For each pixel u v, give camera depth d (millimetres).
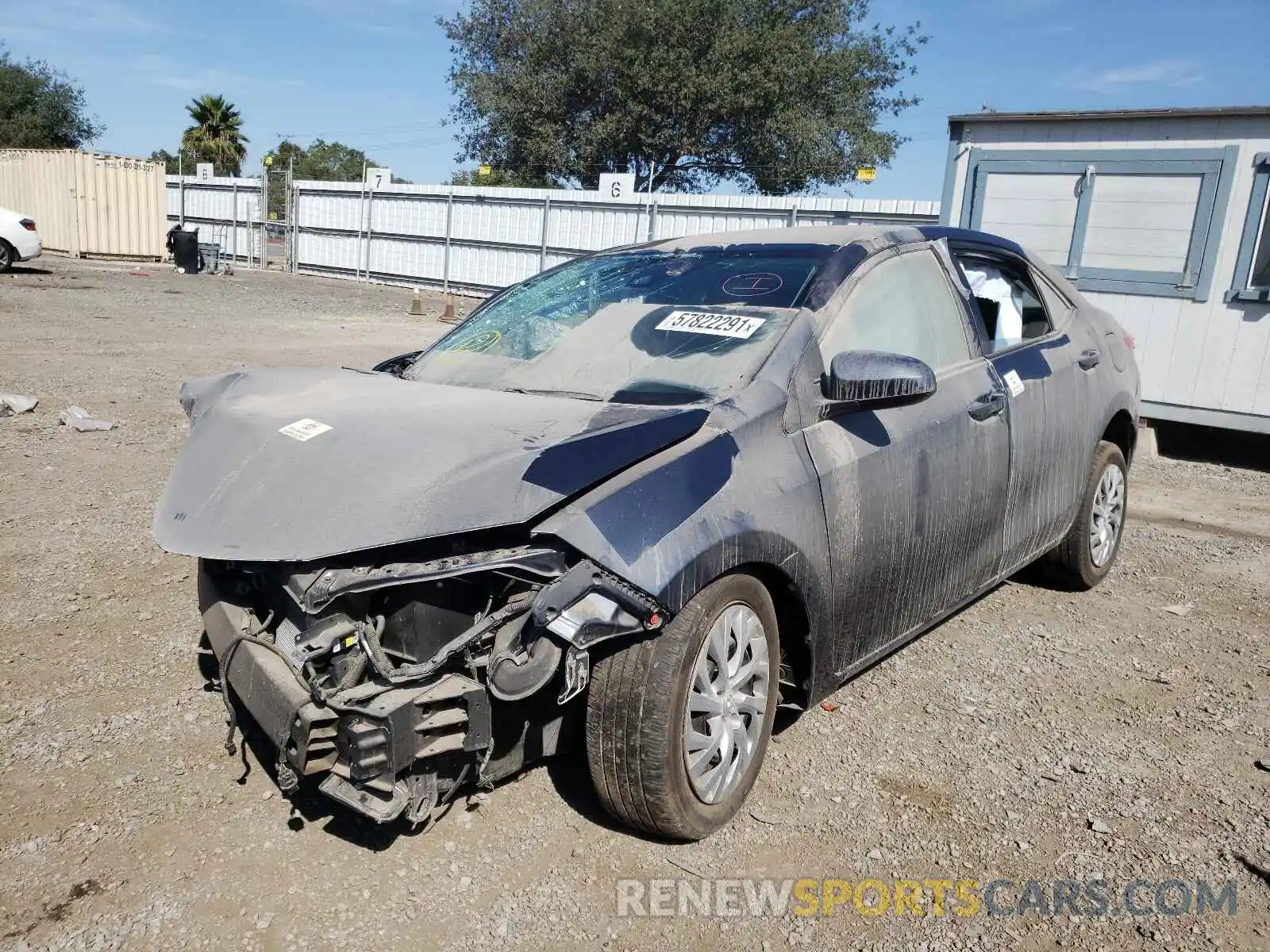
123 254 27516
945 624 4637
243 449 2926
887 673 4070
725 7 29672
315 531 2521
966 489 3672
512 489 2514
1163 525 6547
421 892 2633
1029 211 9078
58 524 5418
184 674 3793
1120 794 3176
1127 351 5254
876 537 3240
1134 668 4176
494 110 33594
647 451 2699
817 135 30719
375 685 2467
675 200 20453
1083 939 2514
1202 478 8055
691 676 2654
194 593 4570
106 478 6336
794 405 3053
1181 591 5191
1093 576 5051
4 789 3021
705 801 2789
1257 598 5102
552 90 32500
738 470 2789
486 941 2463
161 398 8875
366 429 2850
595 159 32781
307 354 12281
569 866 2756
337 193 28672
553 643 2439
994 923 2566
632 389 3180
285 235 30953
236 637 2826
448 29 34875
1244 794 3189
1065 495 4527
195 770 3170
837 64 30719
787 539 2854
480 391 3285
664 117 31000
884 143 32219
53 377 9547
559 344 3584
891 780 3232
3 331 12469
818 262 3561
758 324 3279
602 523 2496
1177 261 8461
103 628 4160
